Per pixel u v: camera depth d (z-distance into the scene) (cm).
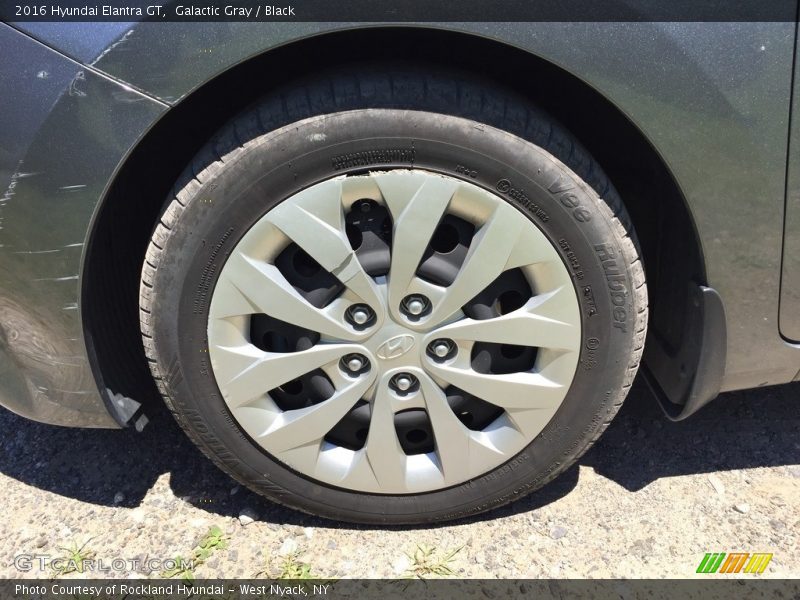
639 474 215
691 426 233
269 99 154
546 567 184
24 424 239
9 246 155
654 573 182
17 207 151
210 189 152
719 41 142
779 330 175
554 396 174
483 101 152
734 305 170
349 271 158
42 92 142
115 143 146
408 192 153
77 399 178
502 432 182
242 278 160
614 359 171
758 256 163
